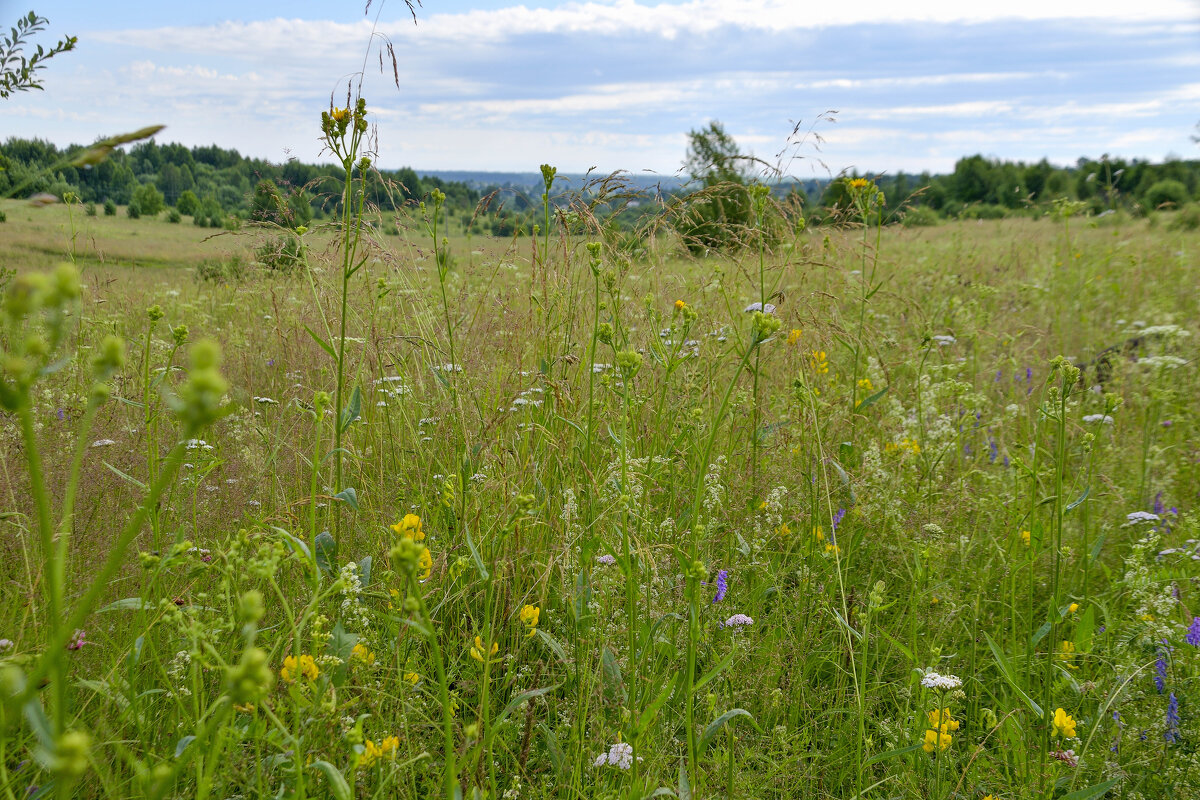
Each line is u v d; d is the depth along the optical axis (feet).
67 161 4.95
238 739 5.12
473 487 9.37
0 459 8.00
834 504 10.21
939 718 6.84
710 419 11.43
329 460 9.96
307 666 5.61
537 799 6.24
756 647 8.19
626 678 7.32
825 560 9.31
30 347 2.53
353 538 8.99
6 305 2.43
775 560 9.20
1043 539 9.82
